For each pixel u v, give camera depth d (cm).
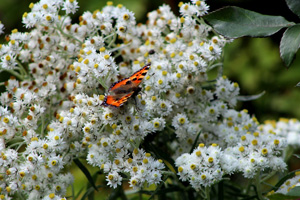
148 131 122
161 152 124
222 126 128
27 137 124
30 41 130
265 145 123
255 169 121
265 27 119
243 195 129
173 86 126
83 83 125
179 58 126
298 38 116
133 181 120
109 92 122
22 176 121
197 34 128
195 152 121
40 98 127
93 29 129
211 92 131
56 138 122
